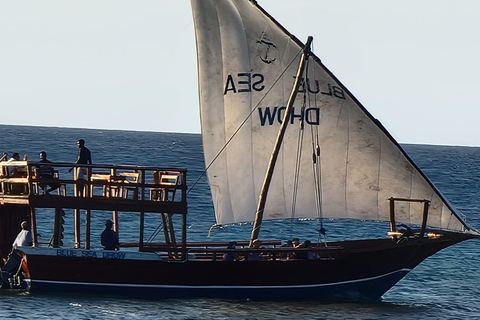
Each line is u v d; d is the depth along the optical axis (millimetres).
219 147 94125
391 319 84062
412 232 92562
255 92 94125
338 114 93125
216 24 93125
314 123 93938
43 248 87250
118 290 88438
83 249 87812
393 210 92375
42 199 86750
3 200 89375
